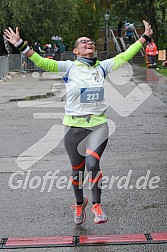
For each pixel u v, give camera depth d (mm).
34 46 47281
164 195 8578
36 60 6898
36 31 49000
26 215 7676
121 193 8695
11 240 6766
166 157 11258
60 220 7469
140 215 7609
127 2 56625
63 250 6441
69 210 7875
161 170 10133
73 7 50906
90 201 8234
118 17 59531
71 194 8672
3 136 13844
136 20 59875
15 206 8078
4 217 7598
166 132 14281
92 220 7453
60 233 6977
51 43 51750
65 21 50656
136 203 8156
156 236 6801
